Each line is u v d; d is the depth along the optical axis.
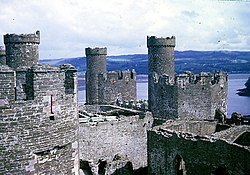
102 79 61.22
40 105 13.46
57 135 13.98
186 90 47.34
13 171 12.90
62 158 14.33
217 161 28.42
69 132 14.52
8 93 13.58
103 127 43.22
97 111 54.84
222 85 50.38
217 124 39.03
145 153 46.25
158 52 52.91
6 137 12.71
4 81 13.48
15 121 12.84
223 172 28.22
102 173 39.75
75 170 14.95
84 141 42.16
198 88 48.03
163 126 36.19
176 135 31.66
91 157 42.56
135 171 43.97
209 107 49.00
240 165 26.53
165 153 32.81
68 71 16.09
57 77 14.23
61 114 14.13
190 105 47.78
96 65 67.12
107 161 41.81
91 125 42.56
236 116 44.16
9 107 12.69
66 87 16.12
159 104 49.78
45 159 13.76
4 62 48.00
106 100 61.38
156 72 53.06
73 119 14.76
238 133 33.06
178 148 31.42
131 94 63.47
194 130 38.09
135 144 45.50
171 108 47.88
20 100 13.70
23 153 13.04
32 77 13.51
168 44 52.94
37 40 40.09
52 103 13.84
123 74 62.53
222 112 48.62
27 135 13.11
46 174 13.76
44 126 13.55
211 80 49.44
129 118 45.12
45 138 13.58
